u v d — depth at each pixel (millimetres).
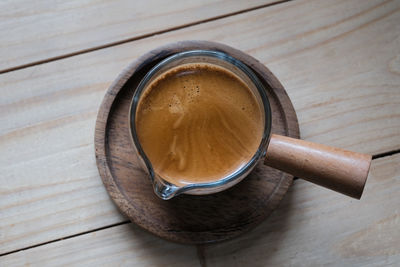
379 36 351
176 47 327
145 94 313
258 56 348
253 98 314
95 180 334
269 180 323
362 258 333
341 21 352
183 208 319
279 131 327
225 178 289
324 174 278
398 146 341
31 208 331
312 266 332
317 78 347
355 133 342
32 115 338
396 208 336
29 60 343
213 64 316
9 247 327
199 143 309
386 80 347
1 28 346
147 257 329
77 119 339
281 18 351
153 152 308
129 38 347
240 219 318
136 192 319
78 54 345
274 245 333
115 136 323
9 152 335
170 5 351
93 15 348
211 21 350
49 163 335
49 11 348
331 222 335
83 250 328
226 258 331
